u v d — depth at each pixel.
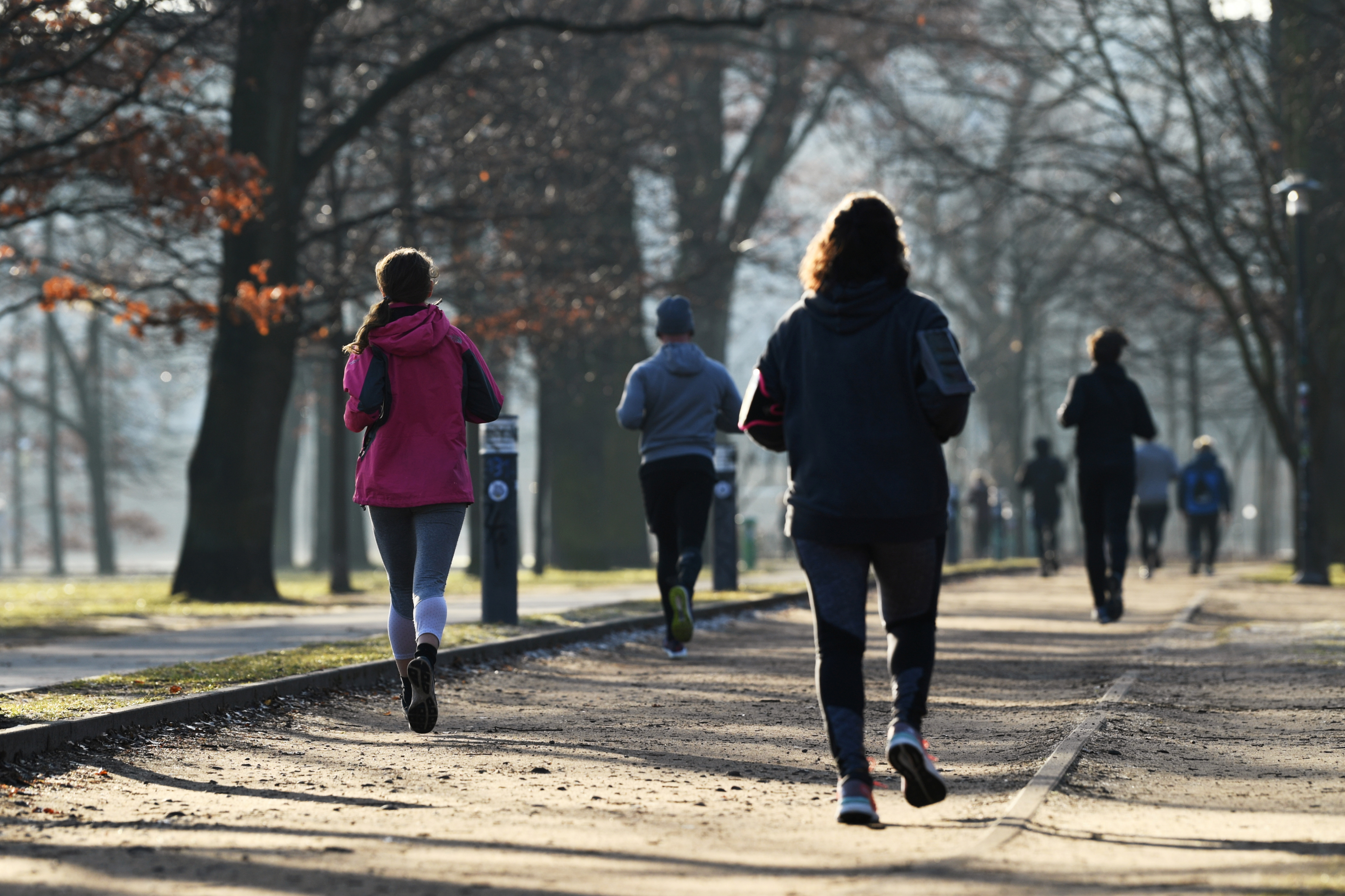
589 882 13.90
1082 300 159.50
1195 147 91.31
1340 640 39.09
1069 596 69.19
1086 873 14.05
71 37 56.81
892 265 17.17
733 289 131.00
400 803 18.72
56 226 120.75
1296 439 84.88
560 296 88.31
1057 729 24.66
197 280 89.19
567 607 58.22
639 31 75.00
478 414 24.36
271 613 61.88
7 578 186.88
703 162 131.88
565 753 23.11
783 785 20.12
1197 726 25.14
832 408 16.97
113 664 36.44
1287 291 84.56
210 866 14.82
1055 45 93.12
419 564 23.44
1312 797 18.55
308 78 85.38
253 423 72.62
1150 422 46.97
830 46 128.88
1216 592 68.88
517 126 87.81
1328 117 83.19
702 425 37.25
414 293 23.69
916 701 16.73
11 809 18.25
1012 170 97.19
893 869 14.35
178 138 60.75
